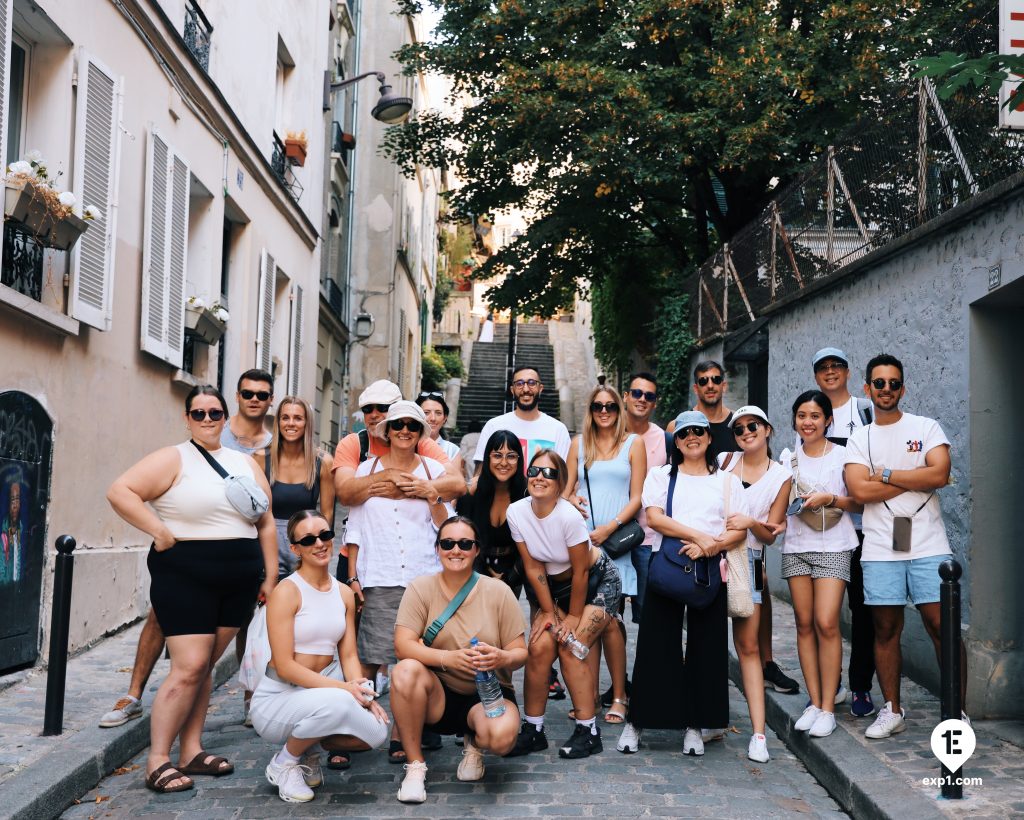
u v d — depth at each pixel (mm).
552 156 15836
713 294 13219
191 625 4625
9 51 5930
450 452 7309
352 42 21875
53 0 6473
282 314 14500
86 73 6988
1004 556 5719
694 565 5207
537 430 6547
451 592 4734
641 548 6176
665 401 15164
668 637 5305
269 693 4508
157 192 8688
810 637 5453
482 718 4582
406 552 5121
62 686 4969
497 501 5648
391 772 4910
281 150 14180
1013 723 5508
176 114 9195
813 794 4762
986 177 5766
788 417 9641
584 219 17656
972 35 5941
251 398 5691
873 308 7527
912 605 6617
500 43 16094
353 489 5203
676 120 14195
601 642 6082
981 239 5793
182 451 4730
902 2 13789
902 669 6742
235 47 11422
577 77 14477
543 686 5266
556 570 5320
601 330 22219
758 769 5121
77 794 4434
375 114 16344
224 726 5754
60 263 6828
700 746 5312
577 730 5312
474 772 4727
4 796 4023
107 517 7824
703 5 14453
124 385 8156
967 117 6008
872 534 5270
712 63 14516
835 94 13945
